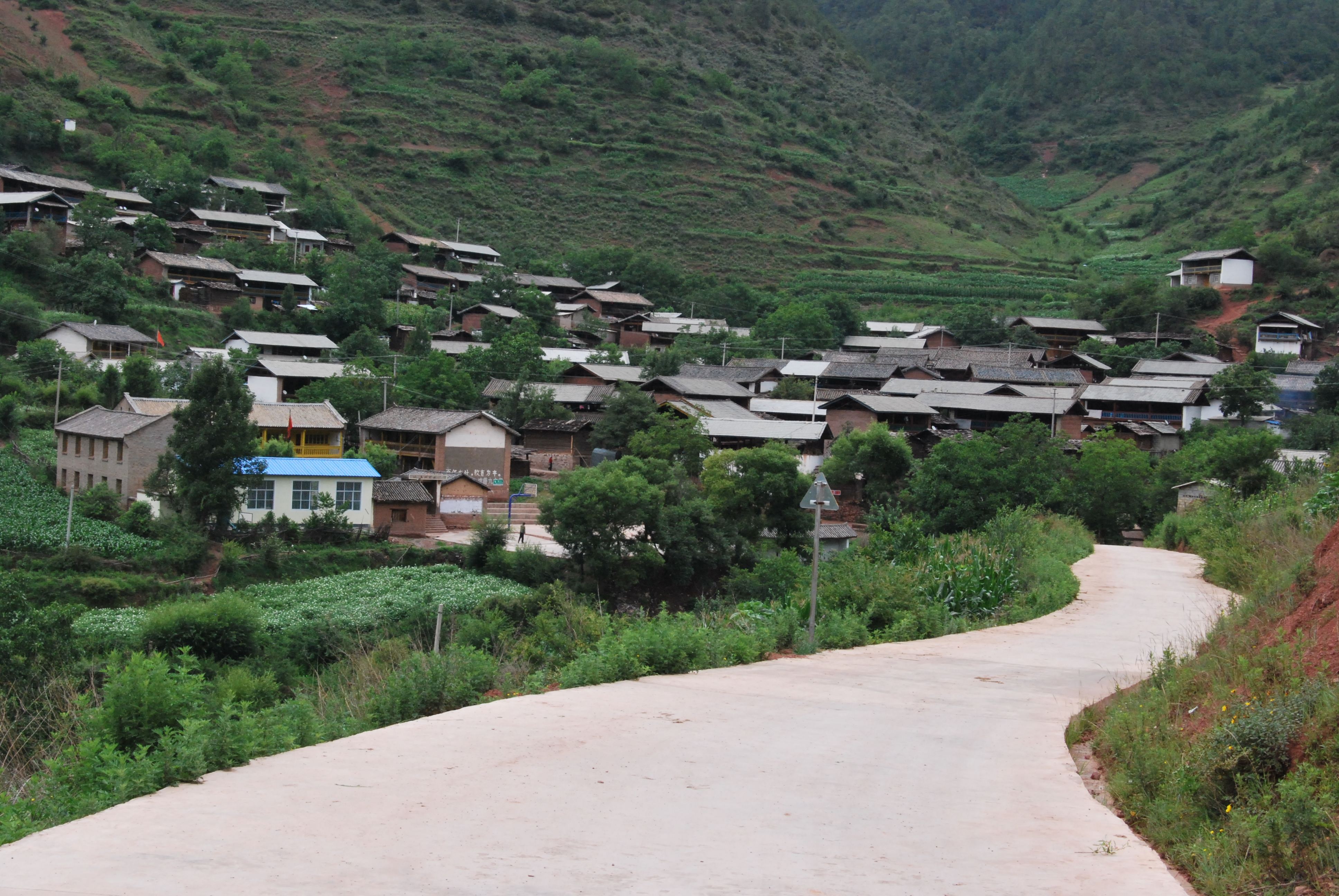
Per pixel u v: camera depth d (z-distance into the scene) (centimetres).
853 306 9138
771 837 623
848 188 13062
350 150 11906
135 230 7869
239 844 568
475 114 13162
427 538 4309
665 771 768
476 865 548
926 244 12075
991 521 3350
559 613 2897
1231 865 578
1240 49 19275
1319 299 8225
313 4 14650
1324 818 577
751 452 4147
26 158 8881
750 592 3500
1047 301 9794
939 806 708
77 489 4300
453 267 9512
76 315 6575
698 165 13012
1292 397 6362
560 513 3566
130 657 914
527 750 812
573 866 554
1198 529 3350
